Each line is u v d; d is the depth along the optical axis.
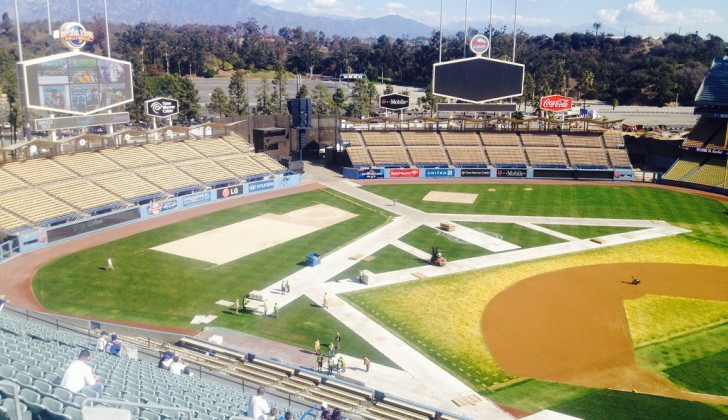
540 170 120.62
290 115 133.25
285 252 74.44
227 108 159.62
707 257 73.25
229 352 47.59
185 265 69.25
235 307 57.91
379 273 67.56
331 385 43.25
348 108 179.75
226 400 31.09
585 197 104.69
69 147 97.12
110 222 83.88
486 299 60.62
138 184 94.00
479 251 75.38
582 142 126.19
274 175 112.25
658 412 41.28
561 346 51.06
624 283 64.88
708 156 117.94
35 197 81.31
